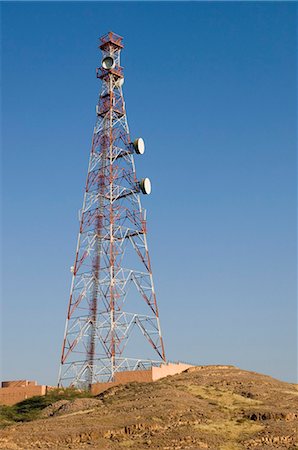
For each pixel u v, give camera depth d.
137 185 115.12
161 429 72.62
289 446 69.50
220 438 71.12
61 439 68.31
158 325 109.12
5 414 93.81
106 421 74.75
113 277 107.75
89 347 105.12
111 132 117.94
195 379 98.88
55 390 102.38
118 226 111.94
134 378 100.38
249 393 89.81
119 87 122.81
